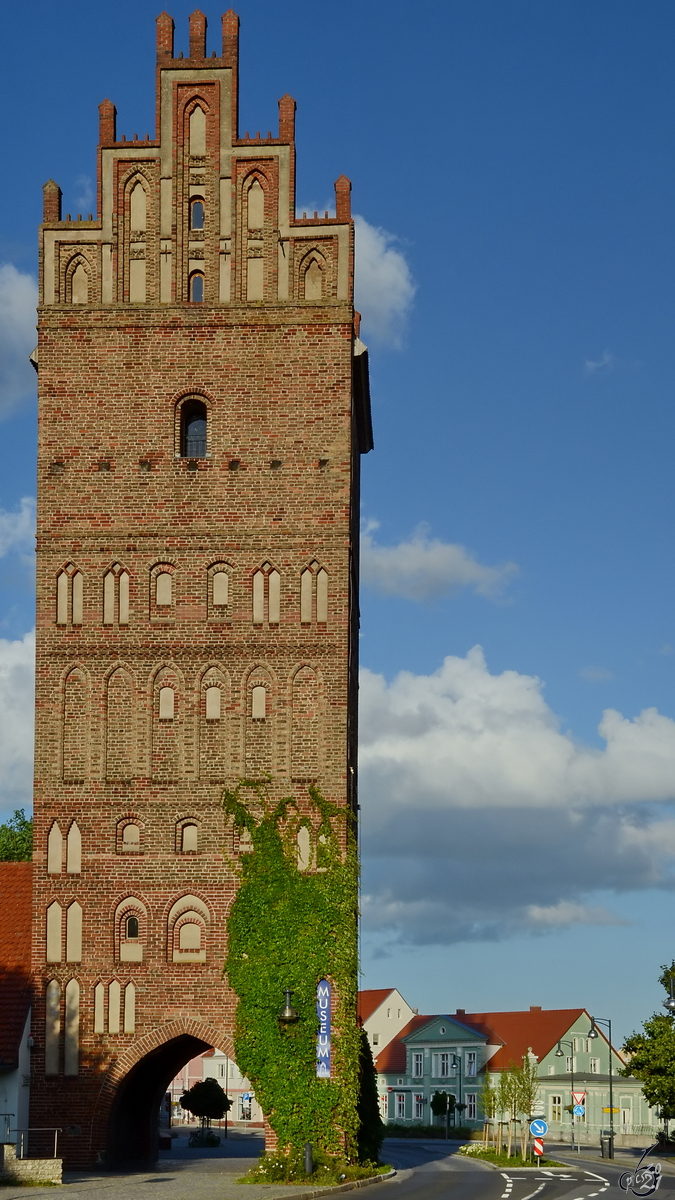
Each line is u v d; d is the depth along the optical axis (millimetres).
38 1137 43125
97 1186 37250
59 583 46219
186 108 48094
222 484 46406
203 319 47156
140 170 48000
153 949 44000
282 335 46969
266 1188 37219
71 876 44531
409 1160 68875
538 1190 41219
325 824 44438
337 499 46156
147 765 45062
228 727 45188
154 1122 51719
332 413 46562
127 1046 43531
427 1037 143000
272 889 44031
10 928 46938
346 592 45688
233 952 43719
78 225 47812
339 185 47625
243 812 44562
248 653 45531
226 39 48312
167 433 46781
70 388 47094
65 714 45562
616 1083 134250
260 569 45969
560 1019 142000
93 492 46594
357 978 44188
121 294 47438
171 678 45594
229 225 47594
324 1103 42844
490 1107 88750
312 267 47344
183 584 45969
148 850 44562
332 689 45219
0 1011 43844
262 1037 43156
